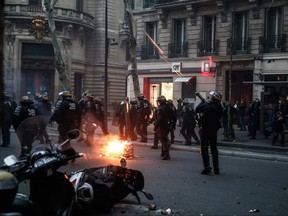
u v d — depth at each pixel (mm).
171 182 7910
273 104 17203
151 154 12055
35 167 4387
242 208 6074
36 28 35625
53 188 4621
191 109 14633
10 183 3475
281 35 21406
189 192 7082
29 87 37344
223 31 23609
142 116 15117
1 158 10188
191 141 15547
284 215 5727
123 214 5625
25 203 3797
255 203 6398
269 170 9734
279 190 7398
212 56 23688
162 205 6176
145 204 6203
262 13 22078
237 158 11977
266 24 22109
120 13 45438
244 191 7258
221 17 23625
